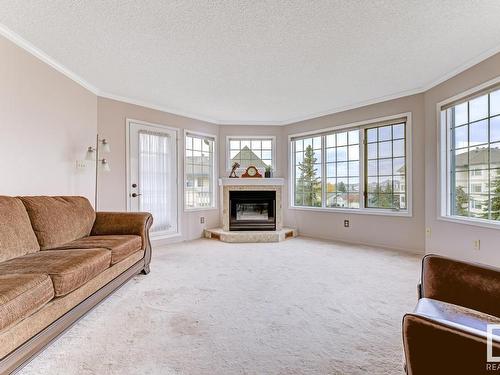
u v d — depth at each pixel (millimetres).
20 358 1345
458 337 813
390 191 4285
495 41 2631
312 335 1795
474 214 3178
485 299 1344
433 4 2074
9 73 2498
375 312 2119
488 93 2936
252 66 3113
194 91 3908
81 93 3533
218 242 4793
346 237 4754
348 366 1479
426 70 3275
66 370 1453
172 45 2658
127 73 3303
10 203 2119
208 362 1518
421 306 1312
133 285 2691
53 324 1584
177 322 1967
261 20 2256
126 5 2074
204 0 2008
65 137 3252
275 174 5652
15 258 1912
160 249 4258
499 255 2807
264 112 5008
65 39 2562
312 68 3178
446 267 1466
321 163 5145
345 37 2525
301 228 5391
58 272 1622
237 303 2285
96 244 2371
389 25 2342
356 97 4219
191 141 5137
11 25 2348
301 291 2541
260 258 3703
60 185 3174
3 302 1233
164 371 1441
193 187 5164
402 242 4102
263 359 1544
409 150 3998
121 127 4137
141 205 4359
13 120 2547
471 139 3213
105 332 1833
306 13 2166
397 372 1427
